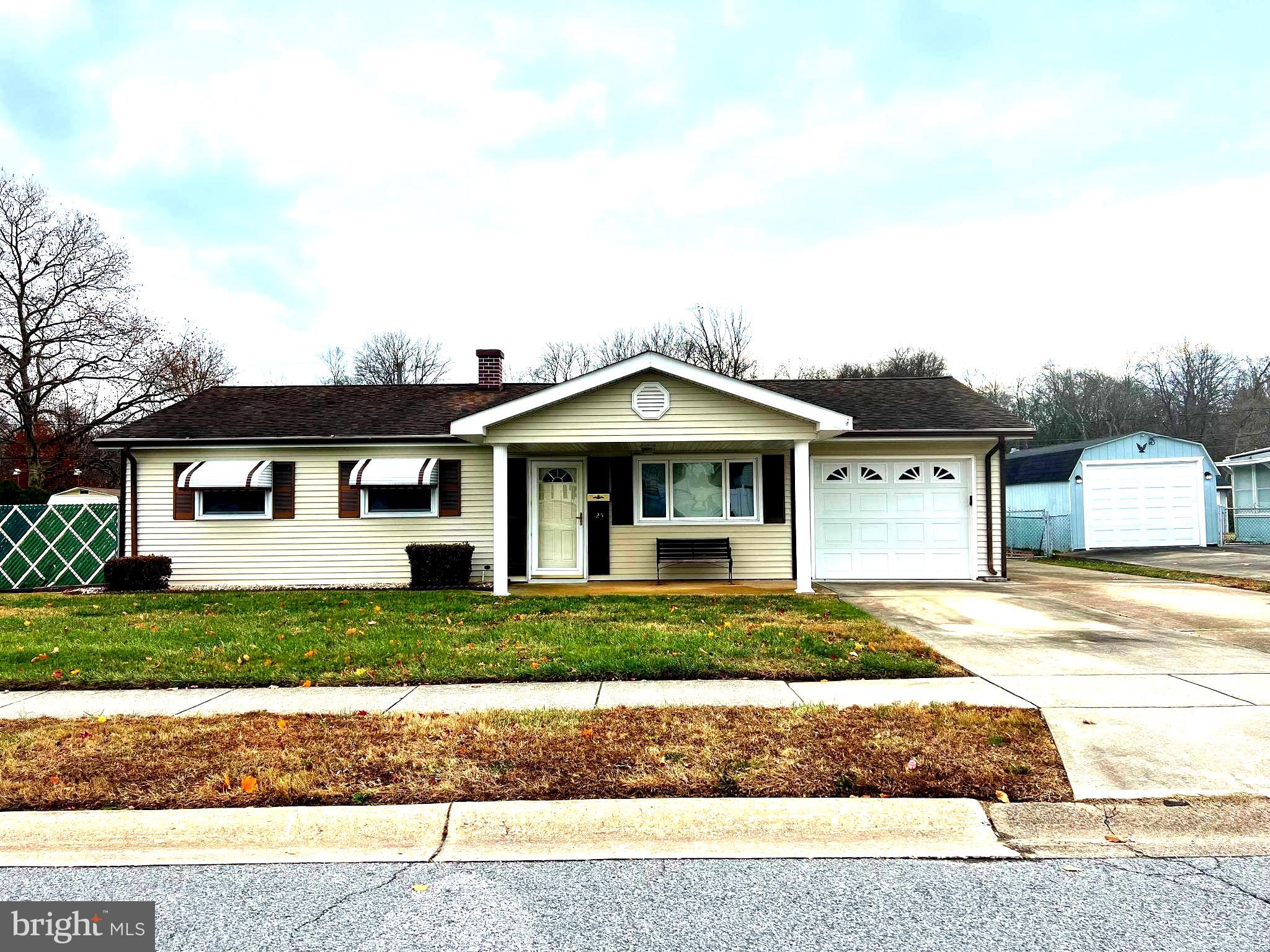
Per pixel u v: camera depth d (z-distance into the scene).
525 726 5.36
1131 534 21.34
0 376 29.17
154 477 14.49
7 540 15.61
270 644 8.30
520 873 3.63
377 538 14.46
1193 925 3.10
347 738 5.16
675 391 12.46
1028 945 2.96
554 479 14.58
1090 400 50.81
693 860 3.76
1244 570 15.26
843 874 3.59
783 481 14.45
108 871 3.71
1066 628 9.09
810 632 8.59
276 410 15.77
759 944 2.99
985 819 4.05
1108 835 3.92
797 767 4.58
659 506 14.51
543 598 11.83
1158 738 5.01
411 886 3.52
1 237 29.22
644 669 6.98
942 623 9.52
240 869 3.72
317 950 2.99
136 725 5.56
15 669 7.31
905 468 14.68
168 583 14.20
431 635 8.74
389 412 15.59
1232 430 47.31
